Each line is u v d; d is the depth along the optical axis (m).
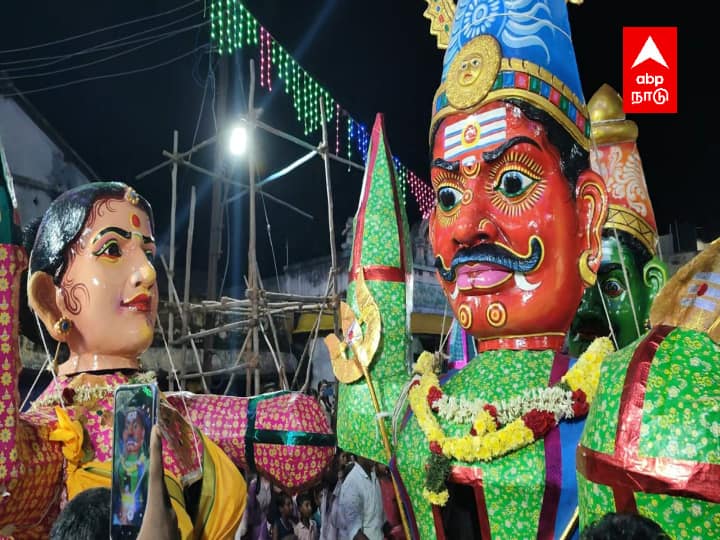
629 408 1.75
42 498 2.90
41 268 3.33
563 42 3.18
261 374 12.44
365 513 5.68
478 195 3.02
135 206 3.51
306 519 6.76
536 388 2.80
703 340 1.80
